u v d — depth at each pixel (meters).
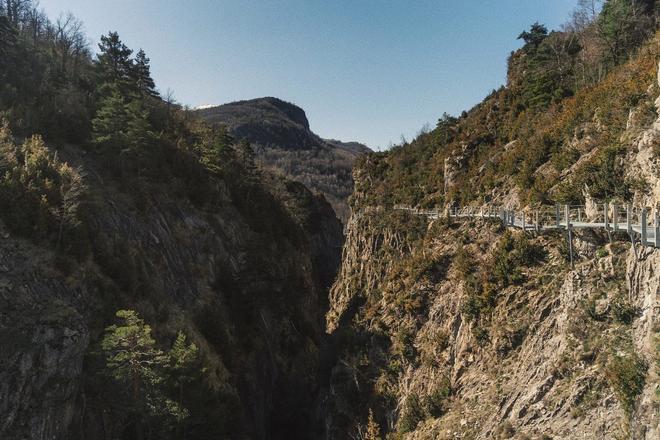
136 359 26.31
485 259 30.92
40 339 24.62
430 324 32.69
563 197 27.50
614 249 21.20
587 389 18.19
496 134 48.06
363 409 33.47
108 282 33.62
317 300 83.31
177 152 57.16
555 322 22.31
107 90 55.19
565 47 54.97
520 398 21.36
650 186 21.53
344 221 166.50
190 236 49.69
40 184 32.25
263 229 67.12
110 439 28.50
